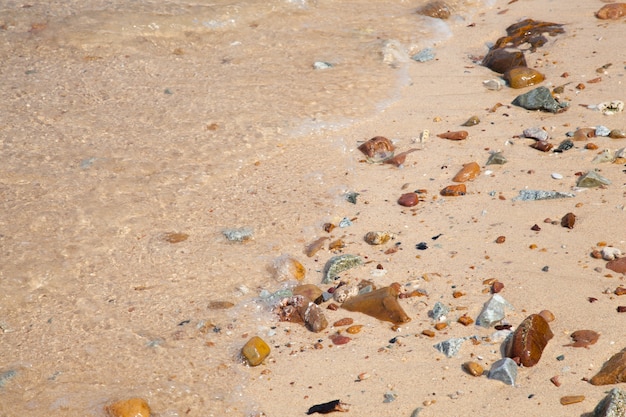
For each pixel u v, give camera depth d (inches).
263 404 81.7
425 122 104.0
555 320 84.1
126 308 87.9
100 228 93.9
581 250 88.7
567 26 115.7
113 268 90.9
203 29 117.3
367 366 83.0
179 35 116.4
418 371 82.4
